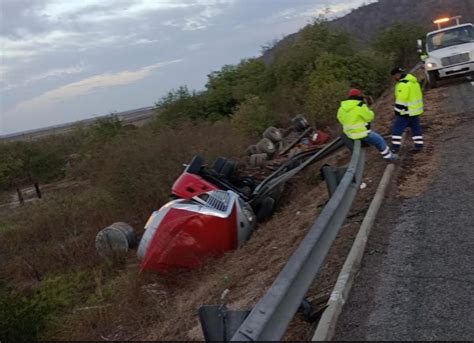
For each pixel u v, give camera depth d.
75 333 7.84
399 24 33.97
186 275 8.76
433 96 16.73
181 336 6.27
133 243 13.00
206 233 8.95
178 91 29.55
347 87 20.47
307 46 26.53
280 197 11.68
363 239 5.82
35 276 13.41
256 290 6.32
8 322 8.27
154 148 15.78
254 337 2.82
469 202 6.62
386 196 7.52
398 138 9.85
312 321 4.55
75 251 13.89
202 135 17.00
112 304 8.69
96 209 16.78
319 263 4.29
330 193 7.12
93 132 29.78
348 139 9.20
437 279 4.81
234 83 29.92
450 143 9.97
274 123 23.02
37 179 44.22
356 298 4.72
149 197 15.56
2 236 17.78
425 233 5.91
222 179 10.52
